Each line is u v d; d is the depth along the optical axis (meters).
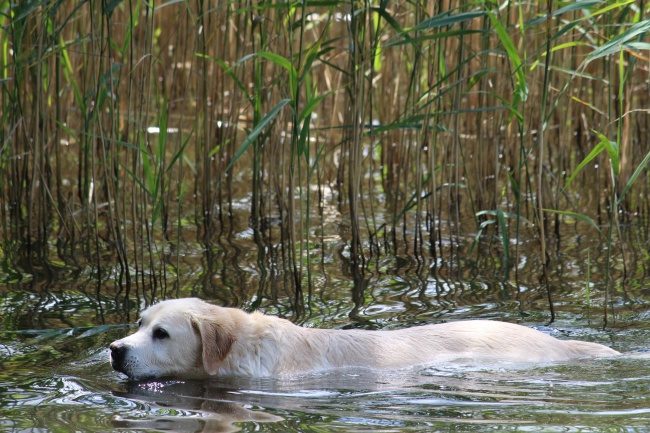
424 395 6.22
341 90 15.74
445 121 11.64
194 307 7.16
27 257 10.19
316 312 8.38
